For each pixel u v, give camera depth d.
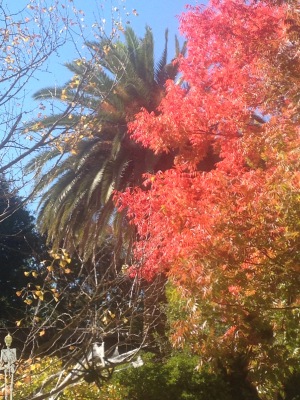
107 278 9.48
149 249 10.59
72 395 9.54
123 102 17.50
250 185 8.86
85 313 8.28
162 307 10.69
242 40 12.52
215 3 13.29
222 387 9.99
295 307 8.33
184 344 9.15
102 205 18.19
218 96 12.55
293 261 8.37
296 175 8.50
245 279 8.44
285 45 11.65
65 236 18.50
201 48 13.13
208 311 8.58
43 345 7.94
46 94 12.17
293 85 11.26
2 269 23.44
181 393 9.95
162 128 12.81
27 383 8.84
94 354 8.70
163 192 11.05
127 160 18.42
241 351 8.97
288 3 11.54
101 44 9.59
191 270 8.63
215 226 8.62
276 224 8.45
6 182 8.67
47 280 9.34
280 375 8.51
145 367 10.26
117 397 9.81
